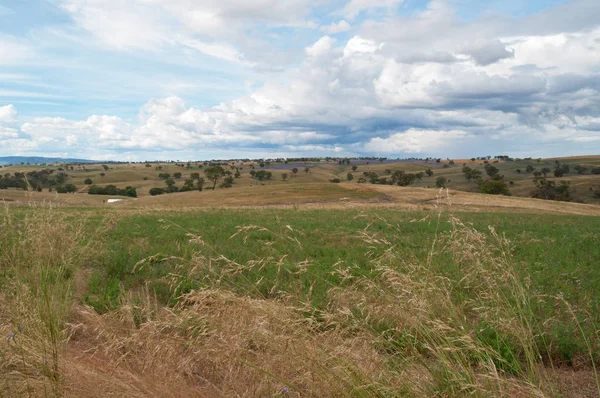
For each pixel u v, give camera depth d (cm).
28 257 482
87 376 361
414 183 16475
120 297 664
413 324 341
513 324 364
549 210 5762
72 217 1182
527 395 324
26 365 363
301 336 333
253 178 18450
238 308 350
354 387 301
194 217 2409
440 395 309
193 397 348
